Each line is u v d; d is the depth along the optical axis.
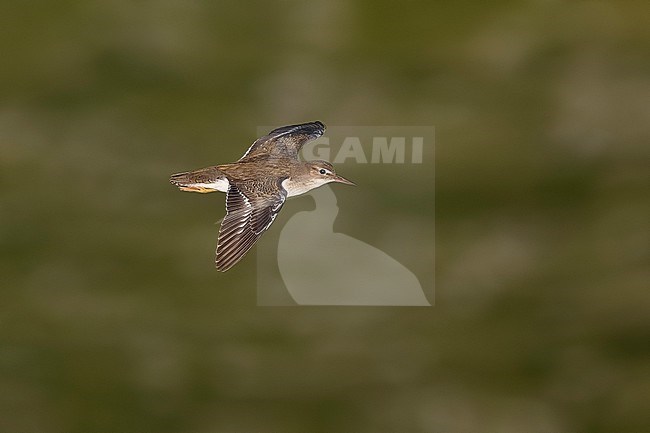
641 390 20.86
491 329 22.45
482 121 28.55
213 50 30.95
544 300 23.06
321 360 21.78
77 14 32.53
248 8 32.72
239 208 15.28
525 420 20.41
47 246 24.42
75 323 22.56
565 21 32.28
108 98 29.16
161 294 23.31
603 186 26.23
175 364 21.73
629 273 23.47
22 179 26.27
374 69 30.33
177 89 29.50
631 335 22.03
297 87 29.44
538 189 26.23
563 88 29.70
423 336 22.33
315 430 20.12
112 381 21.36
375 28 32.06
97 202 25.66
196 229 24.84
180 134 27.66
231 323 22.70
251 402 20.88
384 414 20.58
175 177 16.27
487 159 27.25
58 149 27.23
